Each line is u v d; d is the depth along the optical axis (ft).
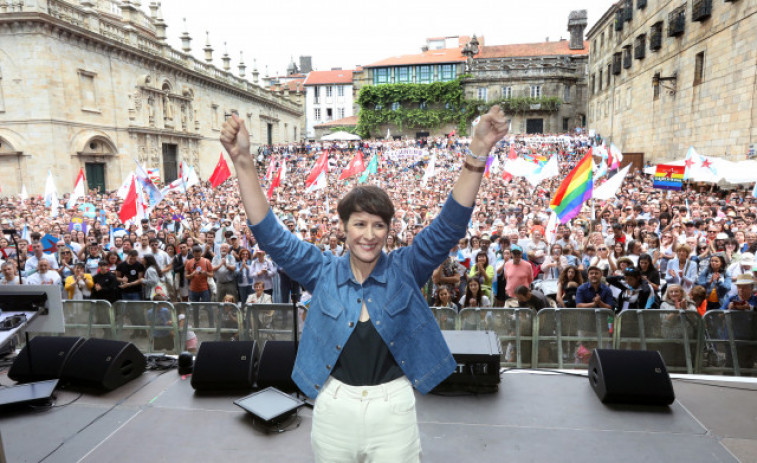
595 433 12.62
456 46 235.20
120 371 15.53
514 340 19.95
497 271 28.09
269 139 196.24
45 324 13.91
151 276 30.58
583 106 202.80
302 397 14.75
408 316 6.39
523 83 199.72
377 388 6.28
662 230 40.52
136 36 105.09
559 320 19.70
